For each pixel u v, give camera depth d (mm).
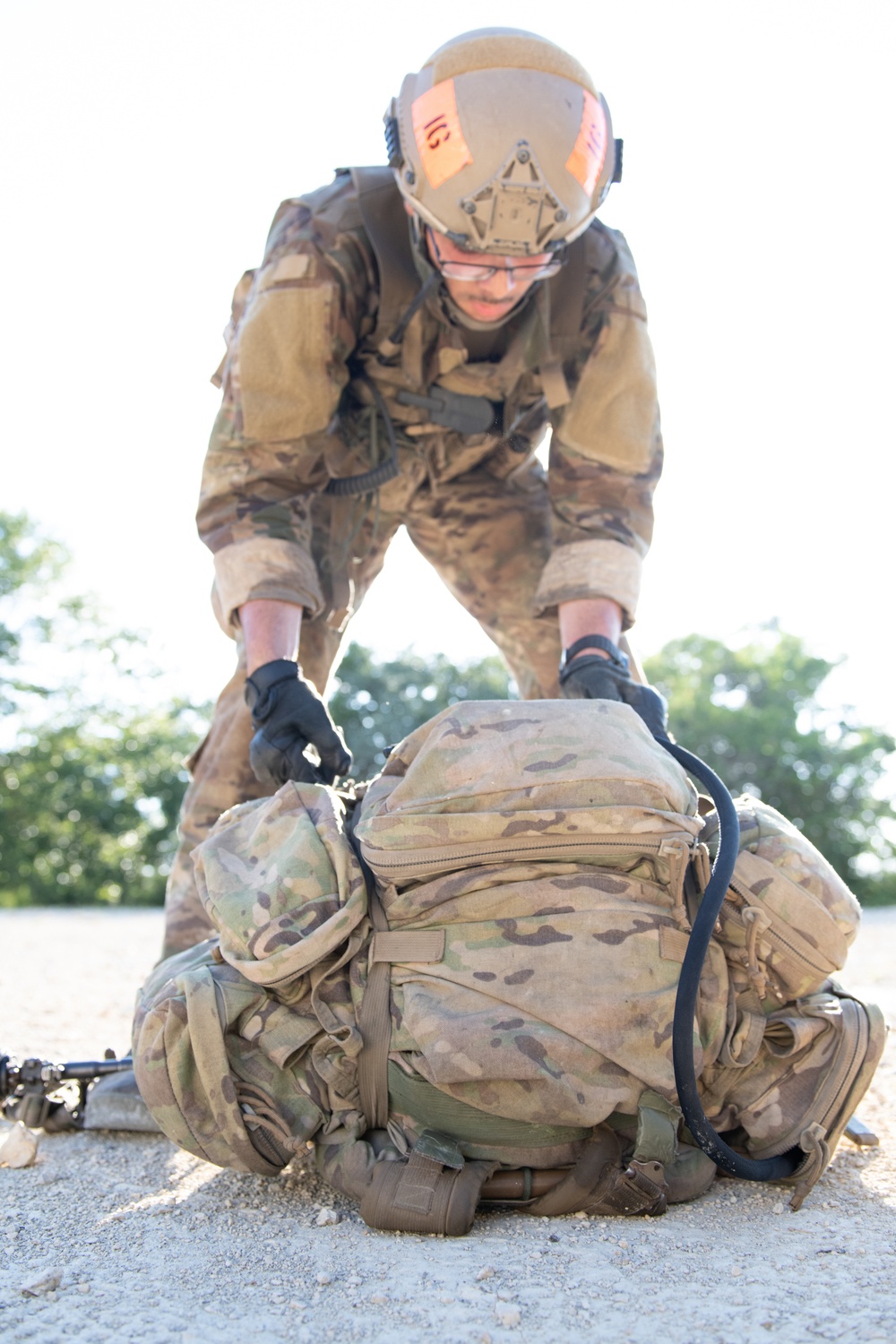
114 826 22953
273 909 1979
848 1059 2012
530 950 1896
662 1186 1840
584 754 1970
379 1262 1696
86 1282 1648
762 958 2010
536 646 3539
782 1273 1629
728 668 21641
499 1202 1929
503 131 2566
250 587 2807
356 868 2008
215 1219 1938
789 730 20750
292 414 2900
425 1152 1838
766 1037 2053
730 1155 1895
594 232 3107
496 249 2662
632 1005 1862
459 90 2605
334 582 3270
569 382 3158
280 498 2936
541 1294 1559
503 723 2037
